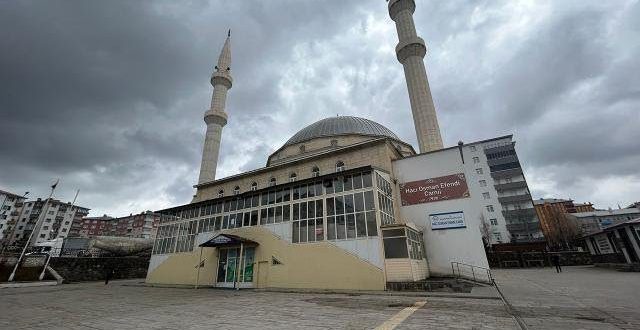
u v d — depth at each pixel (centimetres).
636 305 983
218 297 1504
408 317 841
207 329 750
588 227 8075
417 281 1503
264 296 1495
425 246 1998
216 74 4741
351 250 1689
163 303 1288
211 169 4178
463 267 1864
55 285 2536
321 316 889
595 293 1273
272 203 2123
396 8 3975
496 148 6438
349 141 3084
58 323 868
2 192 6881
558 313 879
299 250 1873
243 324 802
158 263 2689
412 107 3434
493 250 3831
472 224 1919
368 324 763
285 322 814
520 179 6016
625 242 2581
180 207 2708
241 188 3041
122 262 3444
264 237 2064
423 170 2172
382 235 1655
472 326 723
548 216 6381
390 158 2334
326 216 1844
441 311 931
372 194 1733
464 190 2009
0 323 880
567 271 2589
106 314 1011
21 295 1722
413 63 3575
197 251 2434
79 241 3959
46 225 7350
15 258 2677
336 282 1677
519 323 753
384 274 1563
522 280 1966
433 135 3169
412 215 2091
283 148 3412
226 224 2338
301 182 2016
